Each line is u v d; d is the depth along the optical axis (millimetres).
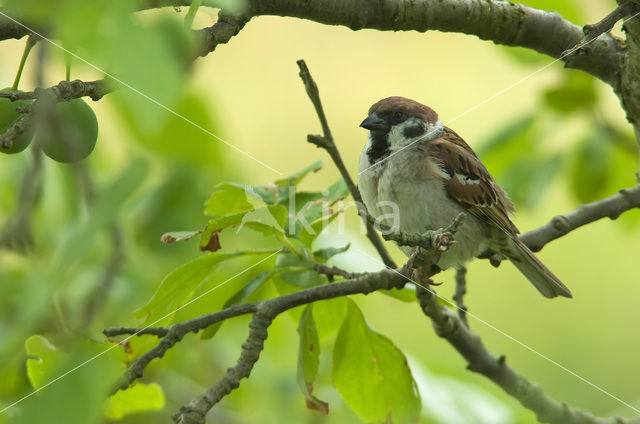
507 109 13453
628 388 11180
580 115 7133
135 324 6785
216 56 14055
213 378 8102
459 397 6699
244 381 7961
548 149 7223
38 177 6473
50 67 5570
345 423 7734
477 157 7223
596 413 10836
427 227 7062
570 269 12500
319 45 14375
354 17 5273
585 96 7031
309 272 5145
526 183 7027
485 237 7285
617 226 7906
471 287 12188
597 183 7172
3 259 6340
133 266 6922
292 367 8086
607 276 12422
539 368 11398
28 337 4266
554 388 11195
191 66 4324
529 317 11914
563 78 7109
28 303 4266
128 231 6250
